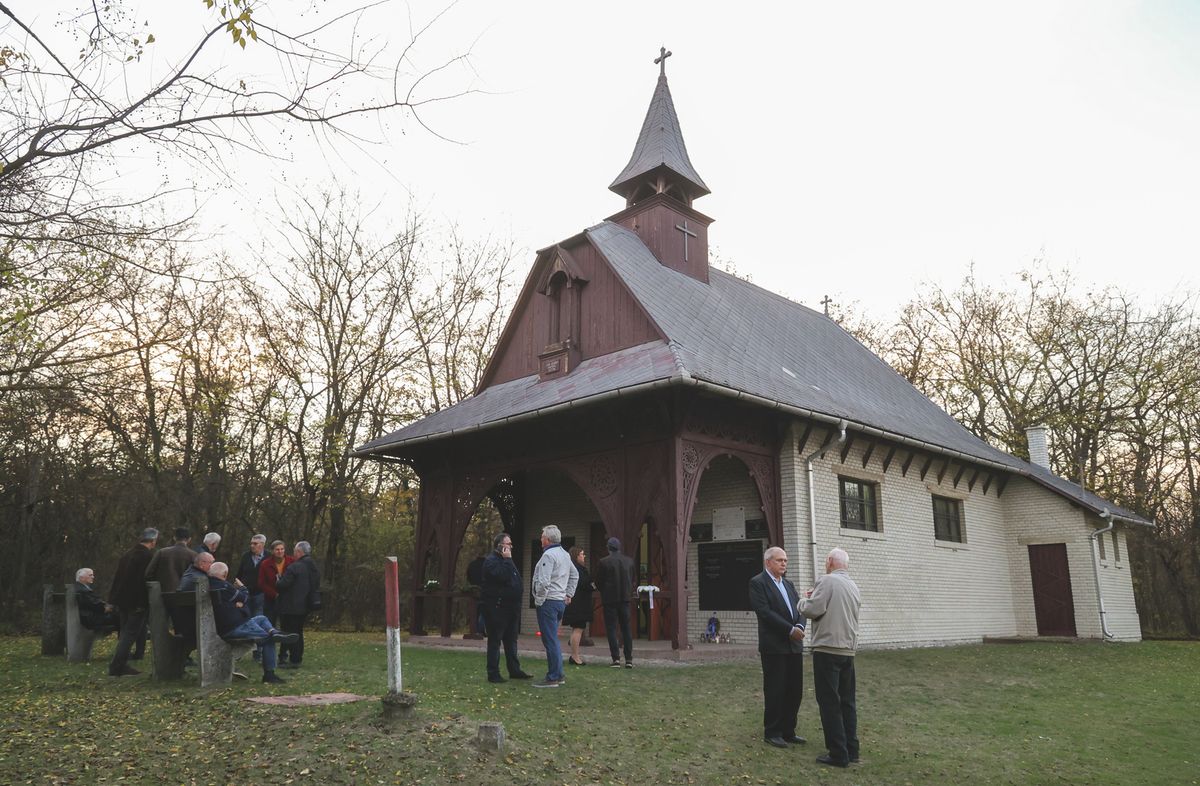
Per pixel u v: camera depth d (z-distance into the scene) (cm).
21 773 538
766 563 758
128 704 756
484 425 1466
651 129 2088
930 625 1853
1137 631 2344
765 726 737
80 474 2194
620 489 1374
